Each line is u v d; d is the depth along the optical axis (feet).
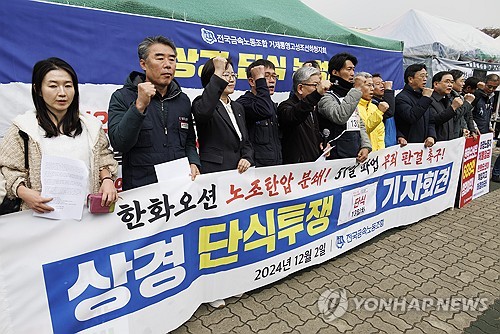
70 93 5.98
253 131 9.37
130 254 6.53
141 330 6.85
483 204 17.40
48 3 9.24
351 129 11.02
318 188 10.02
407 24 30.94
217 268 8.25
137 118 6.36
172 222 7.13
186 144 8.13
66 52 9.63
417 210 14.15
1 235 5.21
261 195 8.75
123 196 6.37
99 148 6.53
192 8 12.46
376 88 13.38
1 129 8.89
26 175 5.83
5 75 8.80
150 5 11.14
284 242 9.38
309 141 10.03
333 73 11.30
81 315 6.02
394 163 12.51
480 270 10.91
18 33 8.89
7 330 5.37
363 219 11.74
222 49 12.87
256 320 8.10
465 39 31.68
